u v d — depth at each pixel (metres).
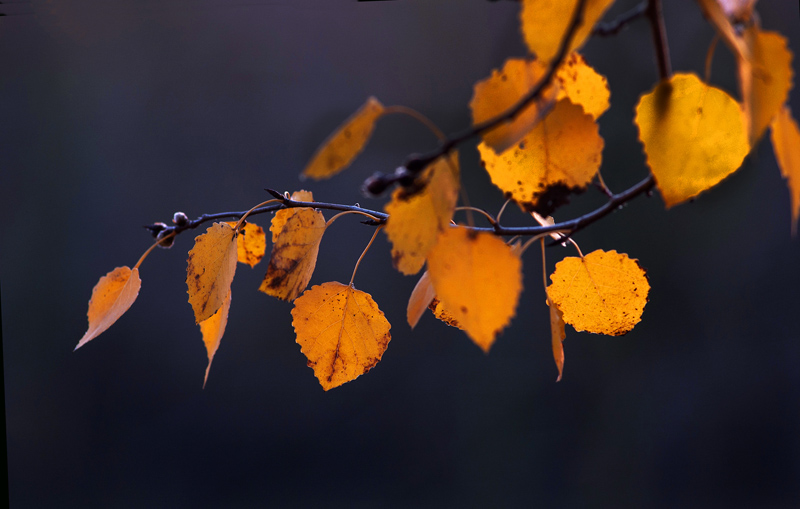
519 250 1.15
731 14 1.10
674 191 1.12
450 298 1.11
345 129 1.09
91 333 1.19
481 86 1.11
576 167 1.13
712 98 1.11
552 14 1.10
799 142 1.09
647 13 1.10
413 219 1.12
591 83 1.14
